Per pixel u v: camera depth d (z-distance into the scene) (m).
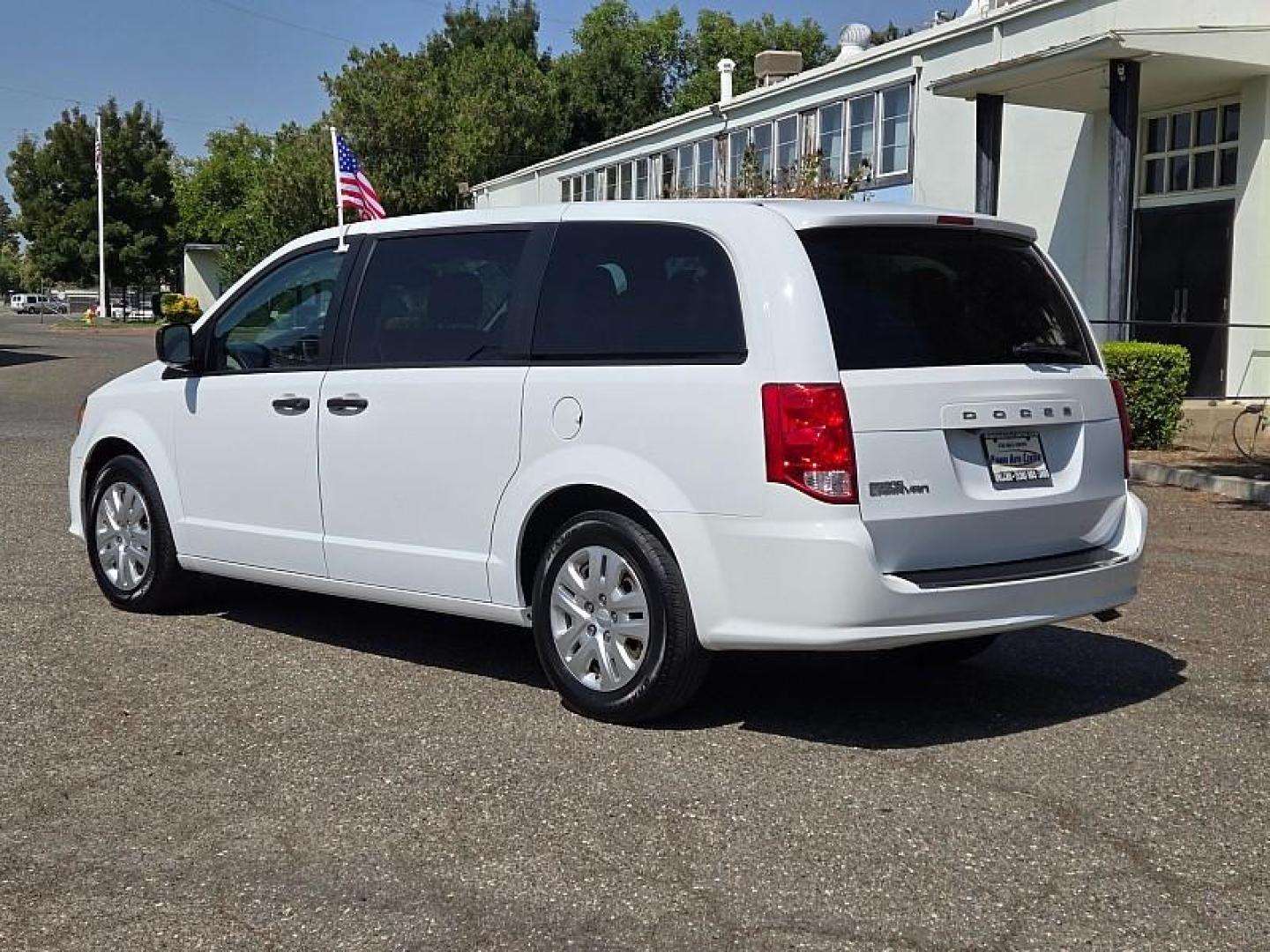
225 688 5.61
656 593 4.93
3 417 17.00
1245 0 14.73
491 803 4.37
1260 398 13.95
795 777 4.61
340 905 3.67
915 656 6.07
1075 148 16.70
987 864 3.93
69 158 65.31
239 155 67.50
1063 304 5.50
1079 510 5.23
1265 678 5.86
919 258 5.08
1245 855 4.00
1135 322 13.60
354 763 4.73
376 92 43.25
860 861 3.94
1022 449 5.08
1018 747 4.95
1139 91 14.80
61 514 9.76
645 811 4.30
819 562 4.57
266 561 6.27
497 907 3.65
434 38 61.56
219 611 6.99
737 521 4.71
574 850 4.02
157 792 4.48
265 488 6.22
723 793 4.46
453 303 5.69
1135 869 3.90
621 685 5.08
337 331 6.04
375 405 5.77
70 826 4.20
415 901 3.70
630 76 55.72
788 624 4.66
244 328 6.49
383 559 5.77
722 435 4.75
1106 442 5.38
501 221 5.65
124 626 6.65
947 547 4.84
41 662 5.99
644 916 3.60
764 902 3.68
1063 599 5.02
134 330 51.50
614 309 5.19
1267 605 7.19
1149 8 14.92
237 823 4.22
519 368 5.36
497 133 45.59
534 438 5.24
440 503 5.57
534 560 5.43
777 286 4.76
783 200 5.13
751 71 56.47
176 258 67.75
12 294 116.88
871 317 4.83
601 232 5.34
